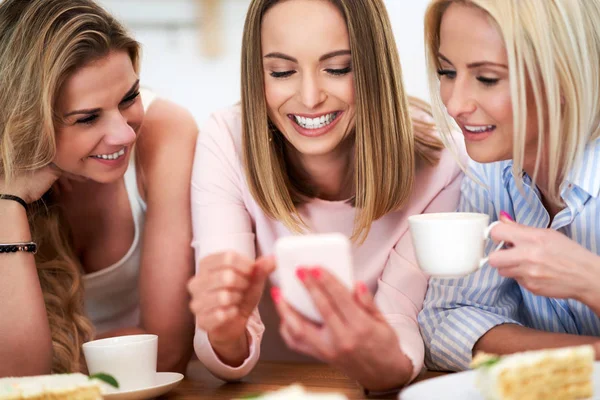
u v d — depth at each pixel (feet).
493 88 4.18
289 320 3.32
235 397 4.41
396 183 5.16
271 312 6.04
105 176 5.29
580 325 5.06
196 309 3.96
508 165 5.07
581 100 4.20
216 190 5.55
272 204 5.29
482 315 4.81
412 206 5.52
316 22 4.69
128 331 5.75
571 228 4.74
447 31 4.26
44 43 4.90
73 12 4.98
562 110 4.35
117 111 5.12
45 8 4.98
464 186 5.40
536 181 4.84
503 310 5.08
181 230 5.81
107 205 6.12
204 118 11.64
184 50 11.49
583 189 4.57
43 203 5.71
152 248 5.79
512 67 4.05
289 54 4.73
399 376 4.01
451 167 5.54
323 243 3.20
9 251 5.11
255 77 4.99
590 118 4.33
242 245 5.42
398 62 5.06
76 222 6.15
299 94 4.82
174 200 5.84
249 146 5.21
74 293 5.67
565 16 4.09
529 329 4.61
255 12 4.86
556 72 4.15
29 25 4.97
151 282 5.75
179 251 5.77
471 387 3.46
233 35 11.43
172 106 6.18
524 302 5.32
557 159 4.35
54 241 5.79
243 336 4.78
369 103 4.94
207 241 5.41
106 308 6.47
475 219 3.79
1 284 5.06
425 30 4.59
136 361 4.33
